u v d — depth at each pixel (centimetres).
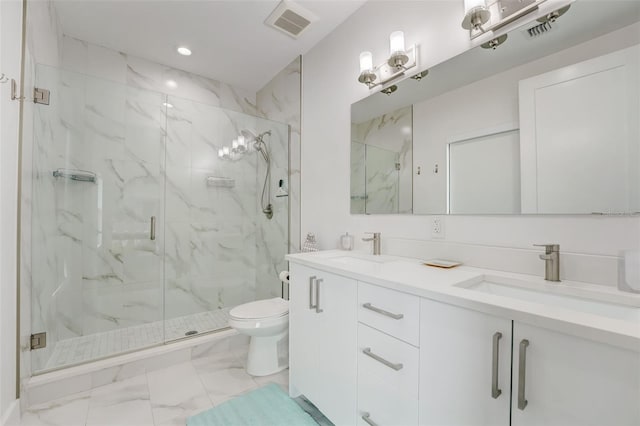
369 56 168
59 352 193
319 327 140
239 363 201
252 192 308
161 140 255
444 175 142
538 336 67
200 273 277
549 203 107
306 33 220
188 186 270
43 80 179
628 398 55
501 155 121
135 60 255
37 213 174
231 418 144
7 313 133
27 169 158
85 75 217
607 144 95
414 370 94
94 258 225
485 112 127
